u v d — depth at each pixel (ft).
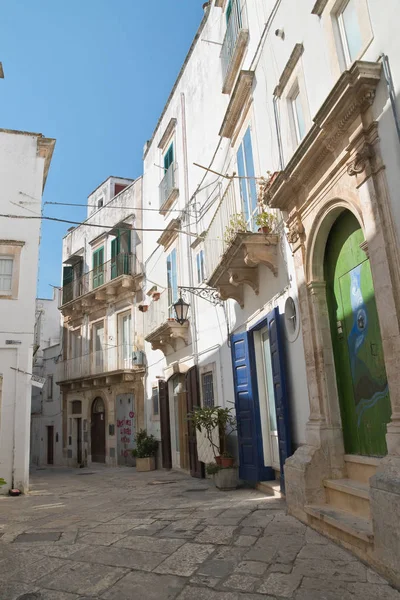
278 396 24.86
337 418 20.02
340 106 16.65
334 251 20.66
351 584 12.60
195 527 19.58
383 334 15.15
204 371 39.60
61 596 12.91
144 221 63.57
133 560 15.70
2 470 36.52
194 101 45.52
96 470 58.54
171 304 48.65
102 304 71.00
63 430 77.56
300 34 22.59
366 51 16.81
